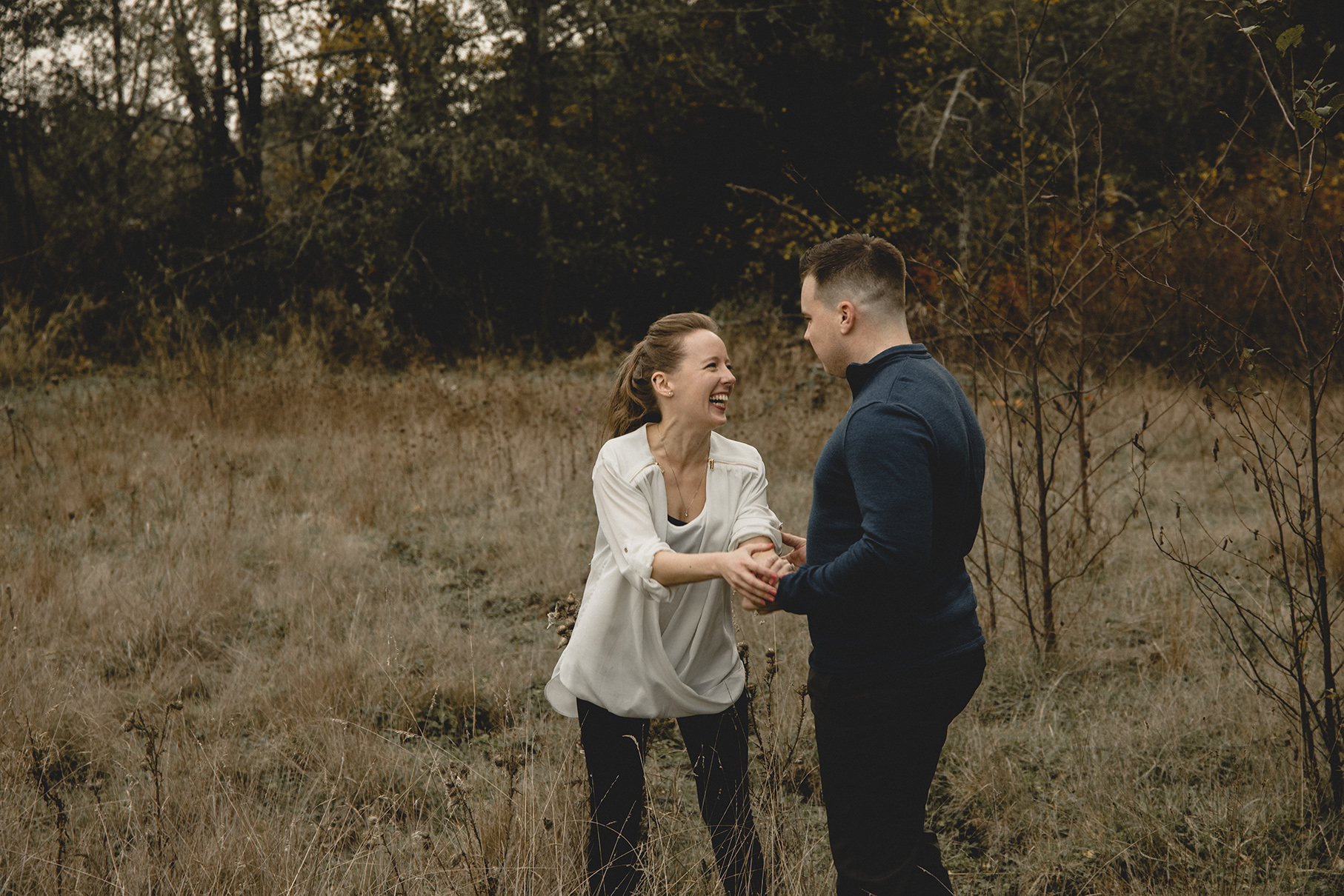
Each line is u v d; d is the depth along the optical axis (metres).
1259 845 2.52
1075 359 4.53
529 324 17.31
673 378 2.05
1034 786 2.92
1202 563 4.69
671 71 16.25
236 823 2.58
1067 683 3.66
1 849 2.43
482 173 14.94
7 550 5.14
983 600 4.36
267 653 4.06
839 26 15.11
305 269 14.88
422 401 9.85
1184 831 2.63
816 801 2.89
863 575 1.62
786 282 15.76
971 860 2.67
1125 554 4.93
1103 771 2.92
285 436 8.52
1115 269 3.87
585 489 6.57
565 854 2.34
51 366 12.41
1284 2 2.39
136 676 3.82
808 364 10.32
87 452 7.51
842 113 14.80
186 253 14.46
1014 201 7.98
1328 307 3.51
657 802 2.79
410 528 5.98
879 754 1.77
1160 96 11.98
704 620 2.08
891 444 1.63
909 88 14.61
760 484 2.11
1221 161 3.57
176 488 6.44
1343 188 9.86
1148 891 2.41
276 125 15.56
